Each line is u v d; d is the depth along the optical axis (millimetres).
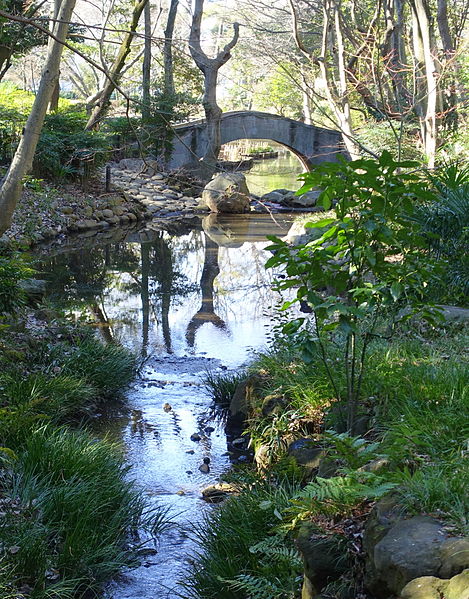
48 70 8773
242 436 6844
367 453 4125
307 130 28688
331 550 3574
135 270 14992
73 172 21969
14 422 5793
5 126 19984
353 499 3689
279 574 4078
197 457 6465
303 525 3781
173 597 4410
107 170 22656
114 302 12125
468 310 7434
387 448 4172
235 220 23062
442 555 2975
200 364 9039
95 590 4438
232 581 3924
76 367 7836
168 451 6555
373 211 4715
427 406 4805
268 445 5965
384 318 7168
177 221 22406
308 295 4770
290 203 26312
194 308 11898
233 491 5727
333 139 28672
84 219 19922
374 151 16125
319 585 3543
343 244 4840
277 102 40719
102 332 10234
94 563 4527
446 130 16016
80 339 8961
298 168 42688
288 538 4336
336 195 4770
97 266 15164
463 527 3119
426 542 3076
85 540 4582
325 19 14430
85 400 7441
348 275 4883
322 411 5750
